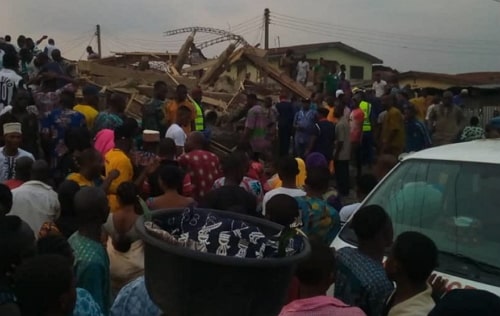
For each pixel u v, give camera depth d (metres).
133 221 4.96
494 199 4.64
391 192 5.26
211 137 14.30
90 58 24.31
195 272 2.28
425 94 21.05
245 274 2.28
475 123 16.98
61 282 2.91
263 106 15.69
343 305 3.36
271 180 8.41
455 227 4.66
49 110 10.74
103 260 4.32
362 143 16.38
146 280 2.45
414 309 3.50
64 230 5.42
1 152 7.69
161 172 6.01
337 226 5.57
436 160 5.16
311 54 51.25
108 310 4.34
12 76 10.87
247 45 22.39
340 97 15.13
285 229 2.49
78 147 7.47
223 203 5.64
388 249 4.52
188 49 23.27
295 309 3.33
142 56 24.42
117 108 9.70
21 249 3.46
